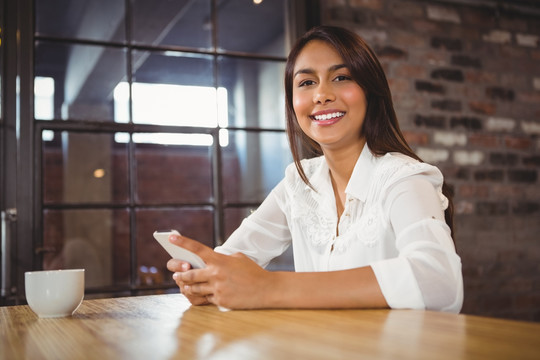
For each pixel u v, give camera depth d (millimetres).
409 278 833
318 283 854
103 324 804
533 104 3402
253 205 2734
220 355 551
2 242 2303
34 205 2367
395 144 1167
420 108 3059
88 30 2502
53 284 897
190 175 9219
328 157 1224
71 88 2453
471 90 3217
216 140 2668
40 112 2406
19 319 915
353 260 1099
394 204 998
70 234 2822
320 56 1180
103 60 2521
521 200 3289
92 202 2658
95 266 2883
